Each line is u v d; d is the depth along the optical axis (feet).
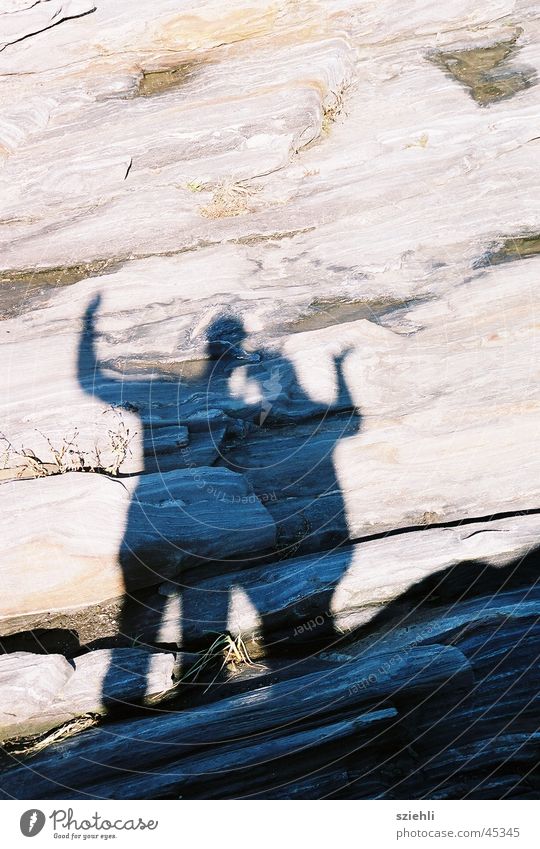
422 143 31.76
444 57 36.68
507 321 24.34
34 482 19.30
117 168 30.71
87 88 33.96
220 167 30.55
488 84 34.30
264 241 28.60
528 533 18.34
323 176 30.91
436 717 15.46
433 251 27.43
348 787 14.57
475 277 26.12
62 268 28.37
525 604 17.16
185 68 35.42
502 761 14.84
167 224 29.43
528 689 15.78
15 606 17.99
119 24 33.88
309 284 26.63
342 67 34.71
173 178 30.68
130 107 33.06
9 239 29.66
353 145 31.81
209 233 28.96
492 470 20.38
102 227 29.50
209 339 24.59
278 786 14.58
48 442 21.03
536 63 35.01
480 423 21.42
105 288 27.02
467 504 19.72
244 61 34.86
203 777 14.65
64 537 18.03
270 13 35.27
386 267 26.91
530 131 31.32
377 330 24.16
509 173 30.09
